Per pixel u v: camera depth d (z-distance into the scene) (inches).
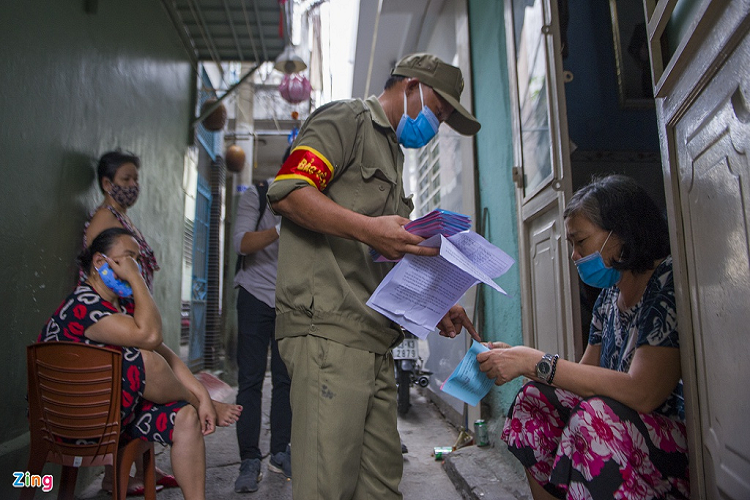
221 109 239.8
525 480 102.7
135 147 148.9
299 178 52.5
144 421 76.4
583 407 57.9
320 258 55.3
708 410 49.4
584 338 93.9
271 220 120.3
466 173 157.1
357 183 57.8
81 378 70.2
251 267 119.0
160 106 172.2
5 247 86.9
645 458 57.0
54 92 102.6
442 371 186.2
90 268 80.1
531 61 107.8
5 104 86.7
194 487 76.1
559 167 90.2
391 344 57.7
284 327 55.8
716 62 43.5
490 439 128.6
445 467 122.6
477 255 53.9
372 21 236.7
